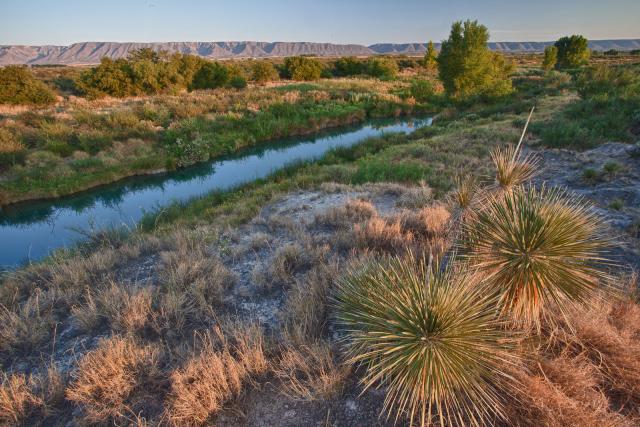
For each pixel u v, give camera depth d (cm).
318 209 789
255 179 1260
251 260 548
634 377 256
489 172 974
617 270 423
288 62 4425
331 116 2397
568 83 2948
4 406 283
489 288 283
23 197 1165
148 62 3025
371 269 350
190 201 1070
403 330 244
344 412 269
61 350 367
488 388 245
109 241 652
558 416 225
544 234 263
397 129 2275
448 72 2759
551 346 290
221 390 285
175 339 371
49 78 3734
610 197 688
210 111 2317
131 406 290
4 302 454
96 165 1398
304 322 356
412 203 768
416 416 254
